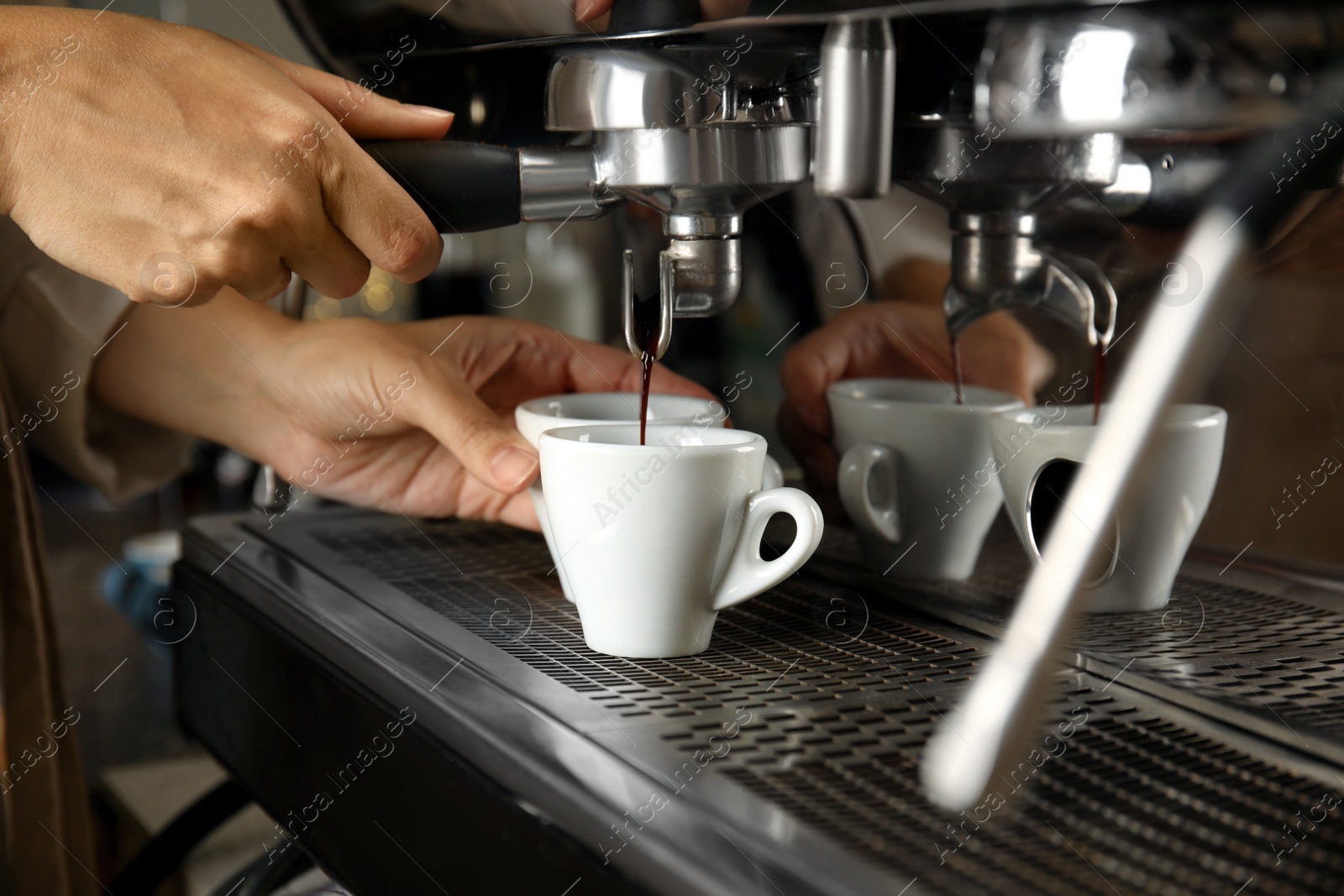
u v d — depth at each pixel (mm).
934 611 356
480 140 416
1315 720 260
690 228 330
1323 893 197
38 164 336
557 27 313
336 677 318
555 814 230
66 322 530
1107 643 309
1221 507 331
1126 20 272
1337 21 255
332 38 425
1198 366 214
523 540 464
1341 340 307
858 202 433
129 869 433
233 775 407
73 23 336
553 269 735
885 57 282
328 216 333
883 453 378
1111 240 342
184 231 332
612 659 318
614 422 359
